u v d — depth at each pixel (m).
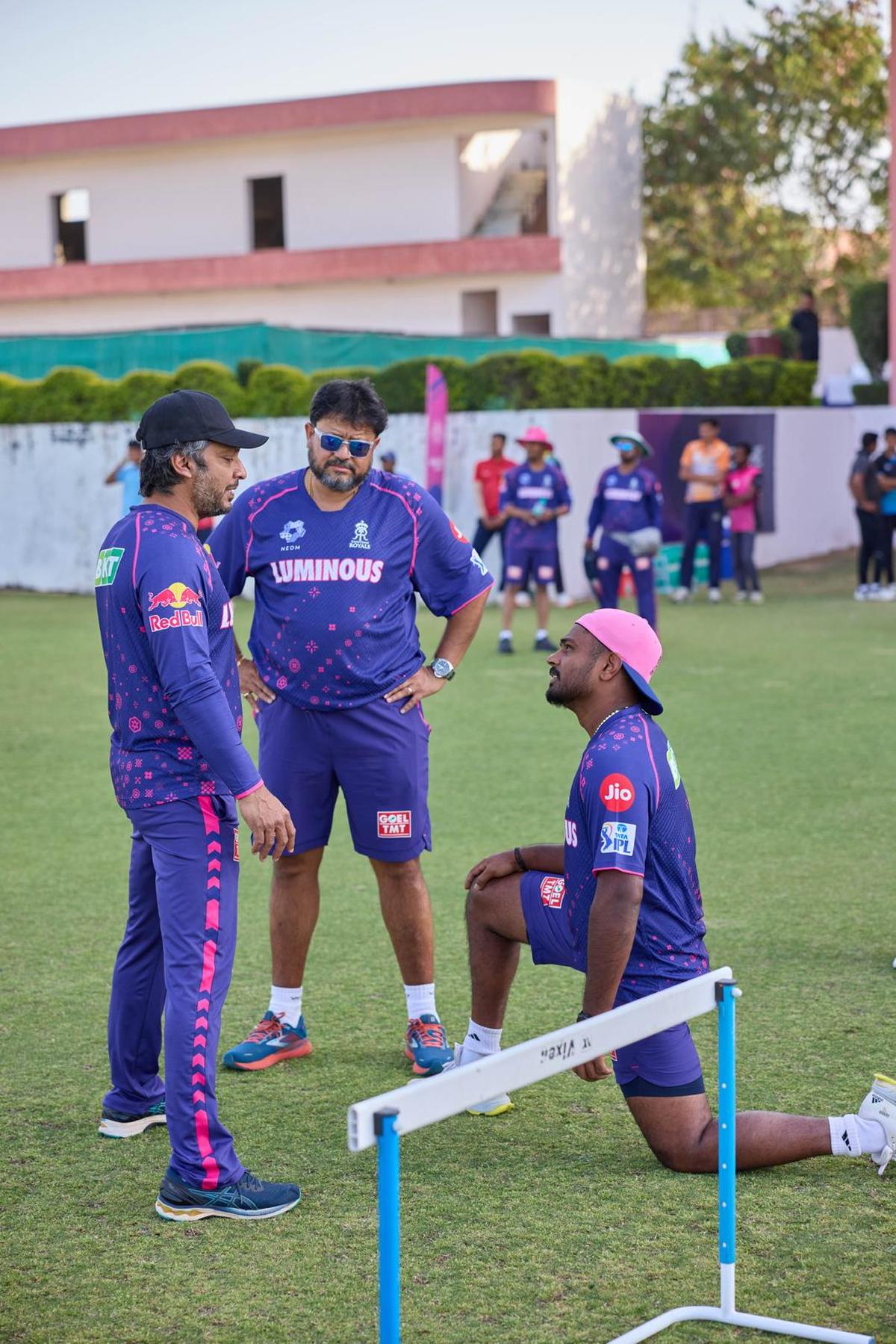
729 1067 3.03
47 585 19.41
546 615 13.41
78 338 21.27
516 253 29.98
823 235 37.19
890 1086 3.65
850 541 23.42
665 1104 3.67
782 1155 3.66
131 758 3.60
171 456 3.56
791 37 35.75
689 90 36.38
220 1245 3.41
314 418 4.27
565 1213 3.53
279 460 17.98
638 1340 2.94
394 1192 2.41
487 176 31.88
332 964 5.38
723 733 9.42
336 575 4.38
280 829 3.49
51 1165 3.83
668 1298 3.14
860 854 6.63
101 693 11.41
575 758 8.84
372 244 30.83
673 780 3.57
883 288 26.55
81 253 33.50
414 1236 3.43
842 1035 4.54
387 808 4.45
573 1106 4.21
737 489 17.22
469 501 17.56
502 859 4.07
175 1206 3.53
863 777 8.17
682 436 18.50
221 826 3.62
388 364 21.17
